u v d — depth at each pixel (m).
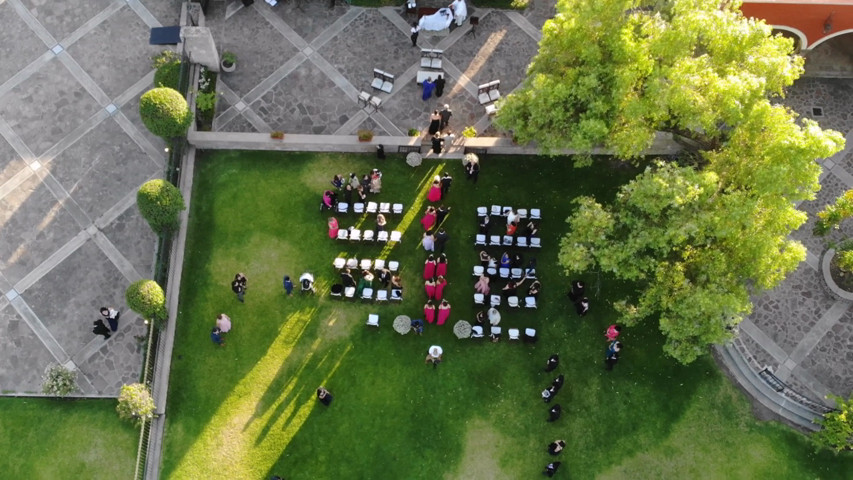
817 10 28.97
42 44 31.39
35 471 25.42
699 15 22.69
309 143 29.44
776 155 22.48
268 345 27.06
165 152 29.72
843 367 27.77
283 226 28.72
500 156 30.25
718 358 27.66
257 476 25.48
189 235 28.42
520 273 27.62
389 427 26.20
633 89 24.72
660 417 26.73
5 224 28.39
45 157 29.47
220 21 32.03
